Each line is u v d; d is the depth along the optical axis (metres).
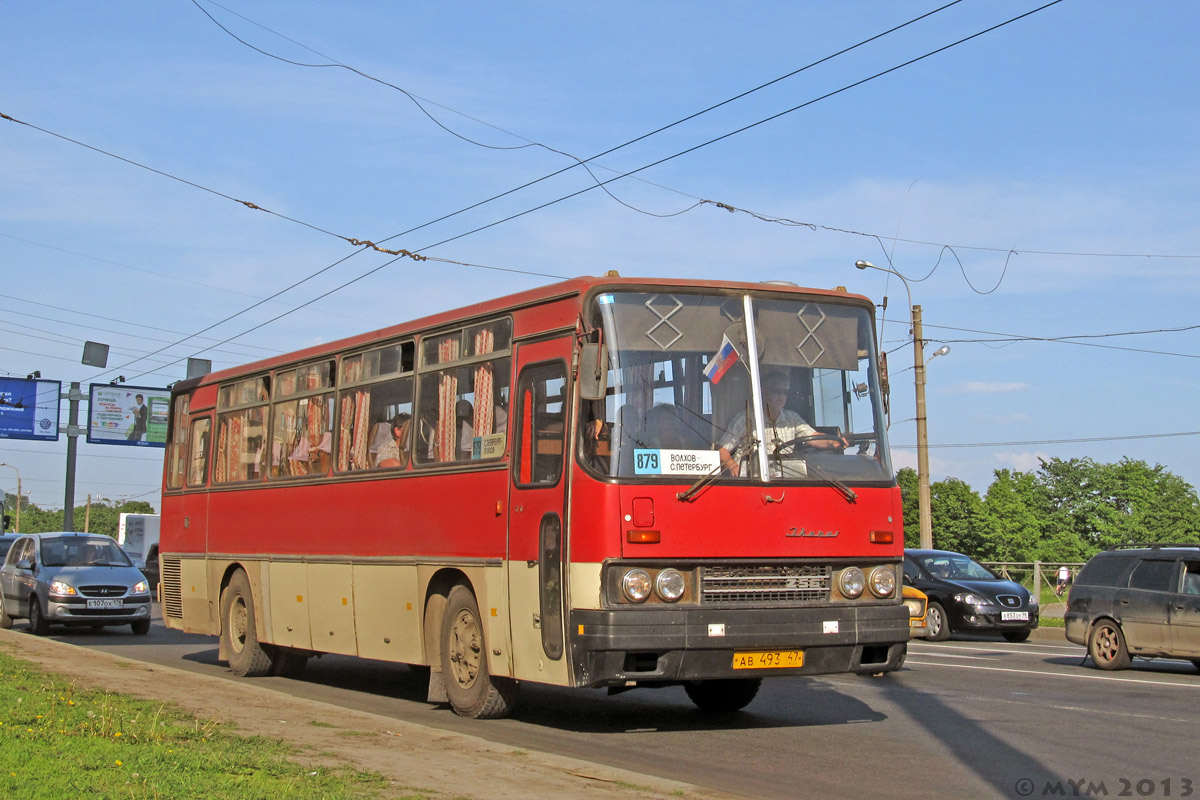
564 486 9.98
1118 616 17.11
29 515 149.38
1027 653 20.30
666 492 9.75
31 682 12.48
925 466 33.22
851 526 10.34
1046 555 96.75
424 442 12.26
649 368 10.00
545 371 10.51
